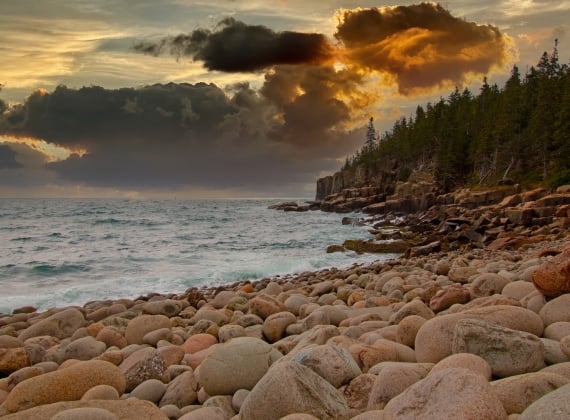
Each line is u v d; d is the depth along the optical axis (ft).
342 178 404.16
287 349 23.27
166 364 22.65
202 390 18.94
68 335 35.22
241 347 18.98
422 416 11.37
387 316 28.99
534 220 123.03
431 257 88.79
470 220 131.75
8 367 24.77
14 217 230.27
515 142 214.07
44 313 44.68
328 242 132.46
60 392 17.48
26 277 77.66
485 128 242.17
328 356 16.71
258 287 60.29
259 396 13.89
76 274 80.12
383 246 111.75
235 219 242.58
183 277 72.74
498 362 15.57
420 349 17.94
